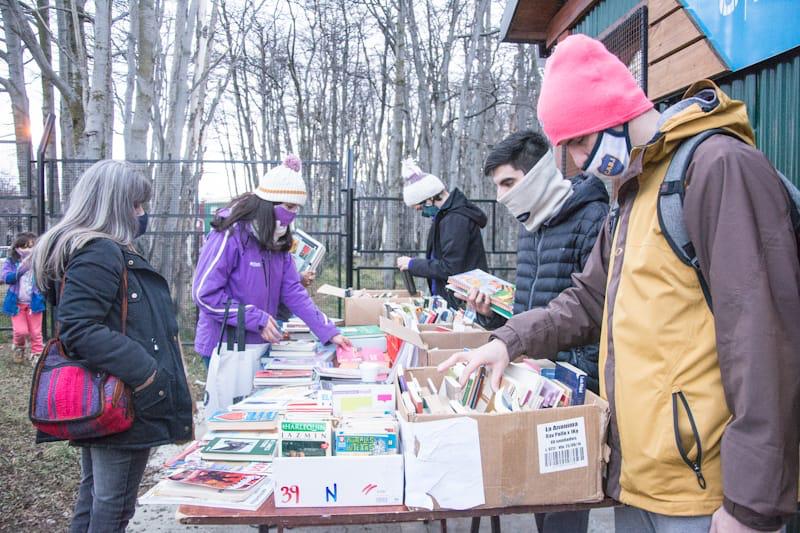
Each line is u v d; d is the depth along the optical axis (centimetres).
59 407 197
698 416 127
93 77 688
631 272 138
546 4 430
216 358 270
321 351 298
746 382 112
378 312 378
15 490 365
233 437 178
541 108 154
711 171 121
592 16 382
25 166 775
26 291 667
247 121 2508
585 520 214
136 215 231
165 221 734
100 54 686
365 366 234
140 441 211
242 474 157
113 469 213
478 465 149
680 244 129
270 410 194
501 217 896
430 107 1546
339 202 712
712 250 120
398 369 197
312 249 402
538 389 161
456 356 176
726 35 236
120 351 200
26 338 691
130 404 207
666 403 130
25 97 1177
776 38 208
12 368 668
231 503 147
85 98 821
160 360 218
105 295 203
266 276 301
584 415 152
